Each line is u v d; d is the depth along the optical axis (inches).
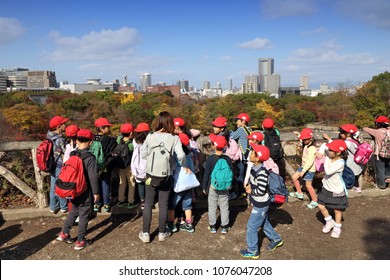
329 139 199.2
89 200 151.3
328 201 159.8
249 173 158.4
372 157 243.3
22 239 161.6
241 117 200.2
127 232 169.2
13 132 1503.4
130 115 2409.0
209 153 208.1
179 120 181.0
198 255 149.2
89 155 147.9
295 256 148.2
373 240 162.6
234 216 191.2
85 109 2432.3
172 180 156.9
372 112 2197.3
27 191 192.1
